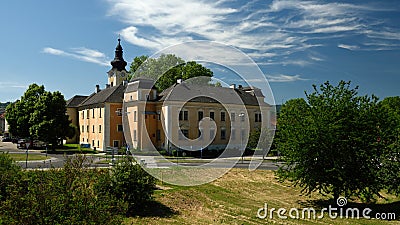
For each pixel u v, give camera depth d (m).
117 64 62.78
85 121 56.16
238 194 21.53
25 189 7.95
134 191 16.41
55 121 45.31
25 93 50.41
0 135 95.00
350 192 19.14
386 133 17.97
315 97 18.92
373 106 18.25
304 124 18.34
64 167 8.29
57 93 46.78
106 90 54.59
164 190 19.97
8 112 50.75
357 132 17.64
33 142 49.72
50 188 7.55
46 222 7.10
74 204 7.43
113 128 49.22
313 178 18.14
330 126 17.48
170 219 15.84
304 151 17.92
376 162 18.08
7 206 7.30
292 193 22.72
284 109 20.11
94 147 48.59
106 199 8.27
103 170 16.44
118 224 7.99
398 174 17.86
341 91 18.53
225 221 15.86
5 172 12.05
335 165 17.50
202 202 19.05
